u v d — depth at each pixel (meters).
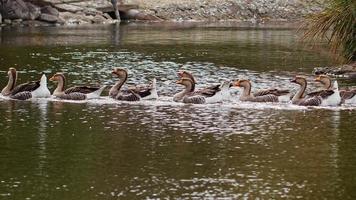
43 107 29.50
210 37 59.38
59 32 61.12
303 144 23.91
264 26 71.00
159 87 34.84
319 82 32.50
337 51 39.66
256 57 46.41
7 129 25.73
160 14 75.75
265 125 26.52
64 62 43.03
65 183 20.17
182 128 26.02
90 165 21.69
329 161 22.14
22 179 20.50
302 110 29.08
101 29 64.75
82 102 30.55
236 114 28.30
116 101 30.75
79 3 72.44
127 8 74.69
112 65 42.16
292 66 42.25
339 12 37.06
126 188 19.83
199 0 79.25
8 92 31.80
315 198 19.14
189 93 30.72
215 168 21.45
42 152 22.94
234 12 79.19
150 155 22.67
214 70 40.75
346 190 19.69
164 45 52.91
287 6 81.06
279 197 19.20
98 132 25.39
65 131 25.50
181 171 21.20
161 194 19.42
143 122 26.89
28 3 67.56
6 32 60.19
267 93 30.75
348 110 29.12
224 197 19.20
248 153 22.92
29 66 41.28
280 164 21.83
